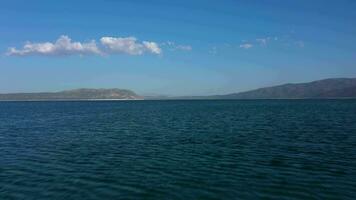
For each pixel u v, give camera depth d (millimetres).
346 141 48375
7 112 151500
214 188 26469
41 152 43094
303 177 29141
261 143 47688
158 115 119875
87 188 26953
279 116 102688
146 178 29672
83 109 185000
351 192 25031
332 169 31781
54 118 109312
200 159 37188
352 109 140500
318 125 71312
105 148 45812
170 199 24234
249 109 157000
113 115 123625
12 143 51375
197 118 100562
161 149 44250
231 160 36344
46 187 27281
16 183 28422
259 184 27297
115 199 24328
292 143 47219
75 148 46062
